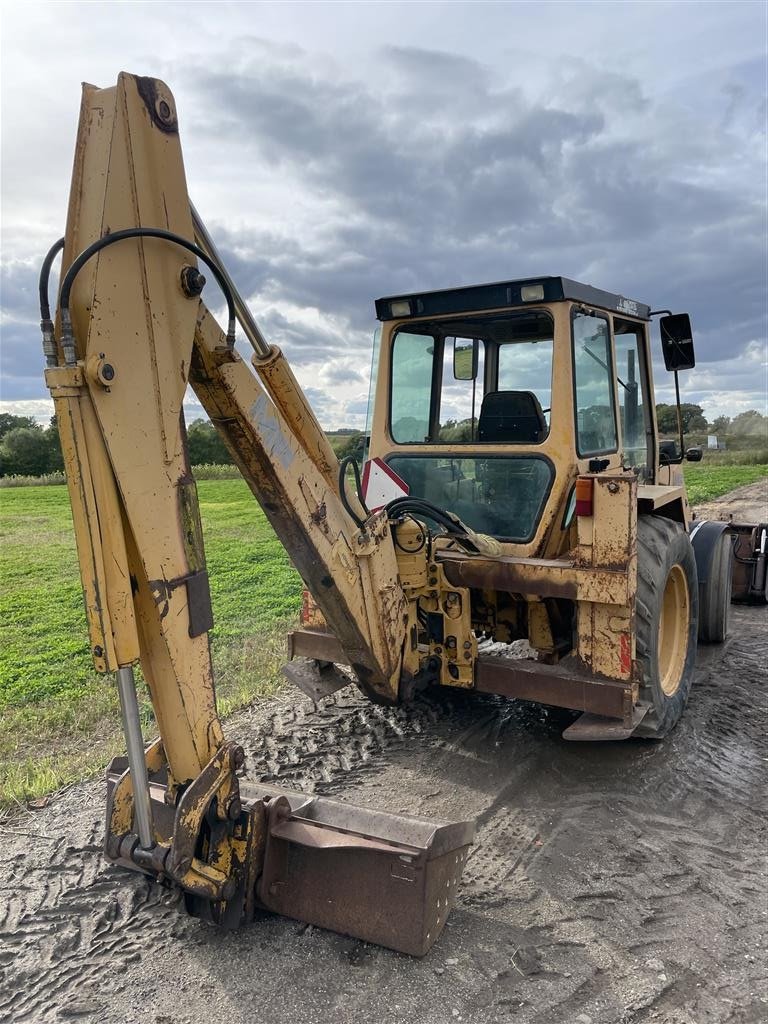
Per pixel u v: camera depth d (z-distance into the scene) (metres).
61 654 6.52
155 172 2.21
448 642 3.89
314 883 2.69
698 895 2.96
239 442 2.71
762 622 6.80
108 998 2.46
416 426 4.82
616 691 3.54
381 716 4.74
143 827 2.40
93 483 2.09
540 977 2.52
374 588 3.40
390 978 2.52
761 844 3.32
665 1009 2.39
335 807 2.84
